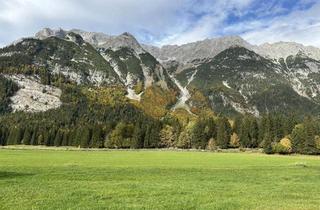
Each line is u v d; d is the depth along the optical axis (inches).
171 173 2140.7
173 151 6732.3
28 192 1290.6
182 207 1082.1
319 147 6855.3
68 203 1106.1
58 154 4827.8
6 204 1075.9
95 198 1198.3
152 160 3853.3
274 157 5064.0
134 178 1840.6
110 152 5821.9
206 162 3624.5
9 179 1692.9
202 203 1155.3
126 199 1189.7
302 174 2240.4
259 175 2138.3
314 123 7701.8
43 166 2561.5
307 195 1373.0
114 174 1988.2
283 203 1173.7
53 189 1369.3
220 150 7568.9
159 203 1136.8
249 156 5177.2
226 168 2655.0
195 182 1722.4
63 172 2044.8
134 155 4923.7
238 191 1435.8
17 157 3976.4
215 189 1475.1
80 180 1723.7
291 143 6998.0
